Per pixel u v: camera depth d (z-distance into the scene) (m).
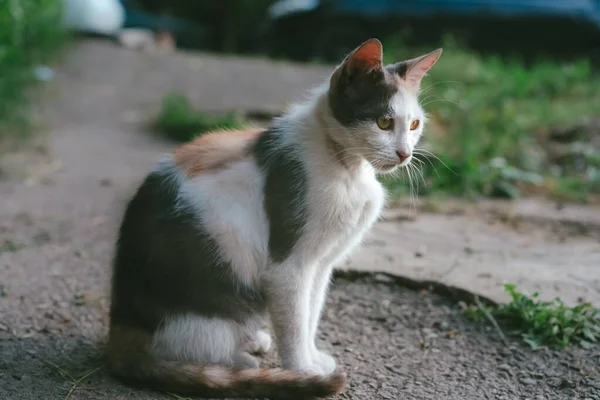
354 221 1.39
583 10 4.20
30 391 1.37
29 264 1.76
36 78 3.18
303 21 4.56
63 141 2.87
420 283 1.68
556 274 1.73
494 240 1.91
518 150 2.58
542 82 3.63
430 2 4.34
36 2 3.45
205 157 1.41
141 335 1.40
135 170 2.50
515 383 1.44
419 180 2.19
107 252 1.83
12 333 1.52
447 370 1.47
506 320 1.58
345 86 1.37
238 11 5.96
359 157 1.39
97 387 1.39
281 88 3.73
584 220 2.05
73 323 1.56
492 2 4.27
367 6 4.43
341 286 1.70
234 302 1.39
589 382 1.44
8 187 2.24
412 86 1.41
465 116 2.88
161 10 5.97
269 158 1.38
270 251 1.37
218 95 3.59
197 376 1.36
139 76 3.88
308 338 1.44
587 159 2.53
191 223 1.38
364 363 1.48
